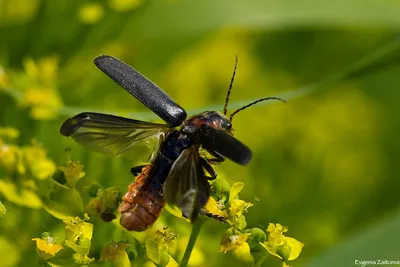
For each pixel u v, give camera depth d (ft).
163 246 0.56
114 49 0.73
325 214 0.74
